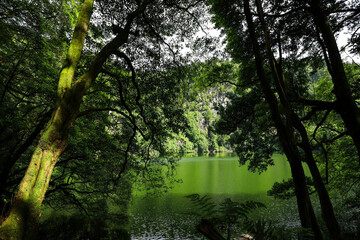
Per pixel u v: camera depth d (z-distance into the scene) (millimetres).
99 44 7820
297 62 9242
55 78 7316
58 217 15742
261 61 4777
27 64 6859
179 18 8930
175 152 11164
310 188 8516
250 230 1468
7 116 6723
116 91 9195
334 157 9867
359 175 9672
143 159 10930
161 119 10000
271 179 32875
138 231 13953
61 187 9352
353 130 4305
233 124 10266
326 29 4828
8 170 7102
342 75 4559
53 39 7379
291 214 16562
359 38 7137
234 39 9328
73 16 8273
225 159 76000
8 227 3145
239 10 8547
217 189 27406
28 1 6285
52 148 3879
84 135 9094
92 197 11234
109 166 10062
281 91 4570
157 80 9141
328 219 3295
